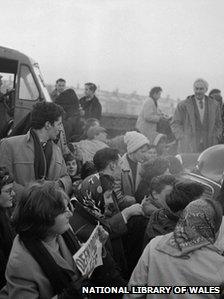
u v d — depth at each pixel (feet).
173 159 14.07
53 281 7.25
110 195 10.68
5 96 26.50
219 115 24.67
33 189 7.47
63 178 13.11
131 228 11.82
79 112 23.73
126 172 15.17
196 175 14.75
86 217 9.98
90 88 29.99
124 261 11.52
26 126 15.02
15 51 26.48
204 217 7.89
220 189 13.00
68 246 8.20
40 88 26.89
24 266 7.20
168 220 9.98
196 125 24.48
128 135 15.87
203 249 7.96
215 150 15.72
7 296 7.49
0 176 9.18
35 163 12.40
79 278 7.66
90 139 19.22
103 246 9.22
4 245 9.09
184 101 24.75
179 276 7.82
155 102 28.68
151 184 11.35
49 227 7.40
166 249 8.05
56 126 12.66
